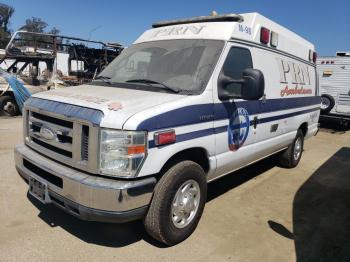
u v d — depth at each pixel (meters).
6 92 12.43
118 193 3.23
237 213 4.95
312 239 4.34
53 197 3.64
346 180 6.84
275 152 6.40
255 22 5.09
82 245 3.88
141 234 4.18
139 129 3.27
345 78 13.26
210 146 4.15
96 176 3.37
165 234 3.77
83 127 3.42
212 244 4.06
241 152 4.83
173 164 3.86
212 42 4.48
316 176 6.98
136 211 3.41
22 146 4.28
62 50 16.80
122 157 3.27
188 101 3.80
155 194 3.64
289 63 6.23
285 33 6.08
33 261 3.53
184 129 3.73
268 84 5.41
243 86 4.08
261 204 5.34
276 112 5.77
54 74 13.95
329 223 4.82
